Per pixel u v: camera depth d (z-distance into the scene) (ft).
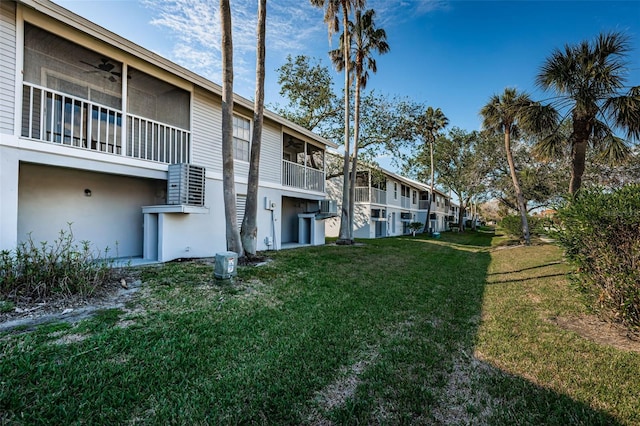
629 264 12.23
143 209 23.84
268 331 11.79
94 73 23.16
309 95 58.85
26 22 17.11
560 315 14.92
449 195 126.82
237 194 30.48
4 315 11.27
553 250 38.70
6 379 7.47
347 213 45.06
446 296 18.76
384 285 20.70
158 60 22.36
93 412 6.71
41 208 20.71
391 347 11.16
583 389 8.45
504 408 7.73
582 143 27.91
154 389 7.68
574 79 27.07
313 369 9.29
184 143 25.86
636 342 11.60
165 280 17.03
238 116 30.76
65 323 10.82
